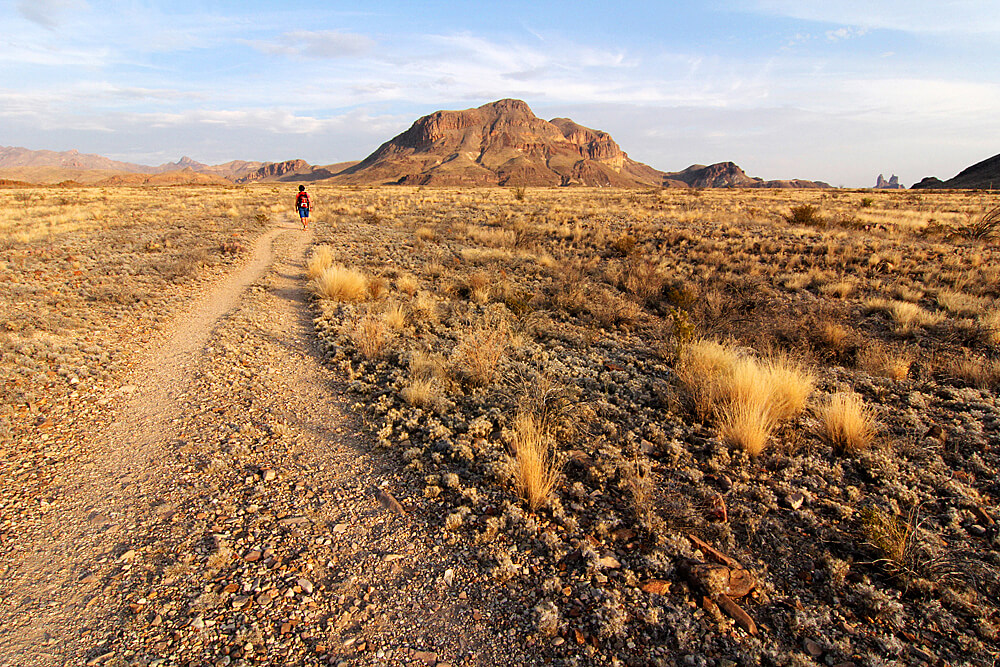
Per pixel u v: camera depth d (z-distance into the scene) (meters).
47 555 3.62
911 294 11.53
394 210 30.00
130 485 4.50
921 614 3.08
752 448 4.88
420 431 5.46
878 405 6.00
